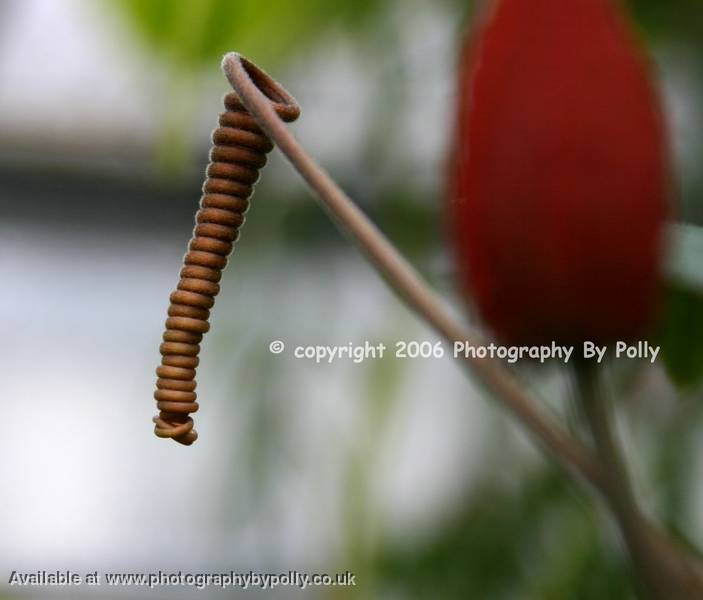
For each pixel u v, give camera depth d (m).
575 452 0.24
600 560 0.38
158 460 0.72
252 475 0.44
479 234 0.23
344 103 0.50
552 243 0.23
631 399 0.37
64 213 0.74
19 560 0.75
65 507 0.75
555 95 0.23
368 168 0.41
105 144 0.68
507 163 0.23
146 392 0.77
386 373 0.40
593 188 0.23
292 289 0.45
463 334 0.24
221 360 0.45
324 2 0.39
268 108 0.24
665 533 0.24
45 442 0.76
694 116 0.40
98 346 0.78
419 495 0.57
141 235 0.76
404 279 0.24
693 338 0.28
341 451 0.41
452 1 0.41
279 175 0.44
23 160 0.70
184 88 0.37
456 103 0.24
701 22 0.39
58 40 0.63
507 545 0.41
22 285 0.77
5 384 0.77
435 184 0.40
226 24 0.36
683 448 0.38
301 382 0.44
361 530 0.39
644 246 0.23
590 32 0.23
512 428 0.42
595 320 0.23
